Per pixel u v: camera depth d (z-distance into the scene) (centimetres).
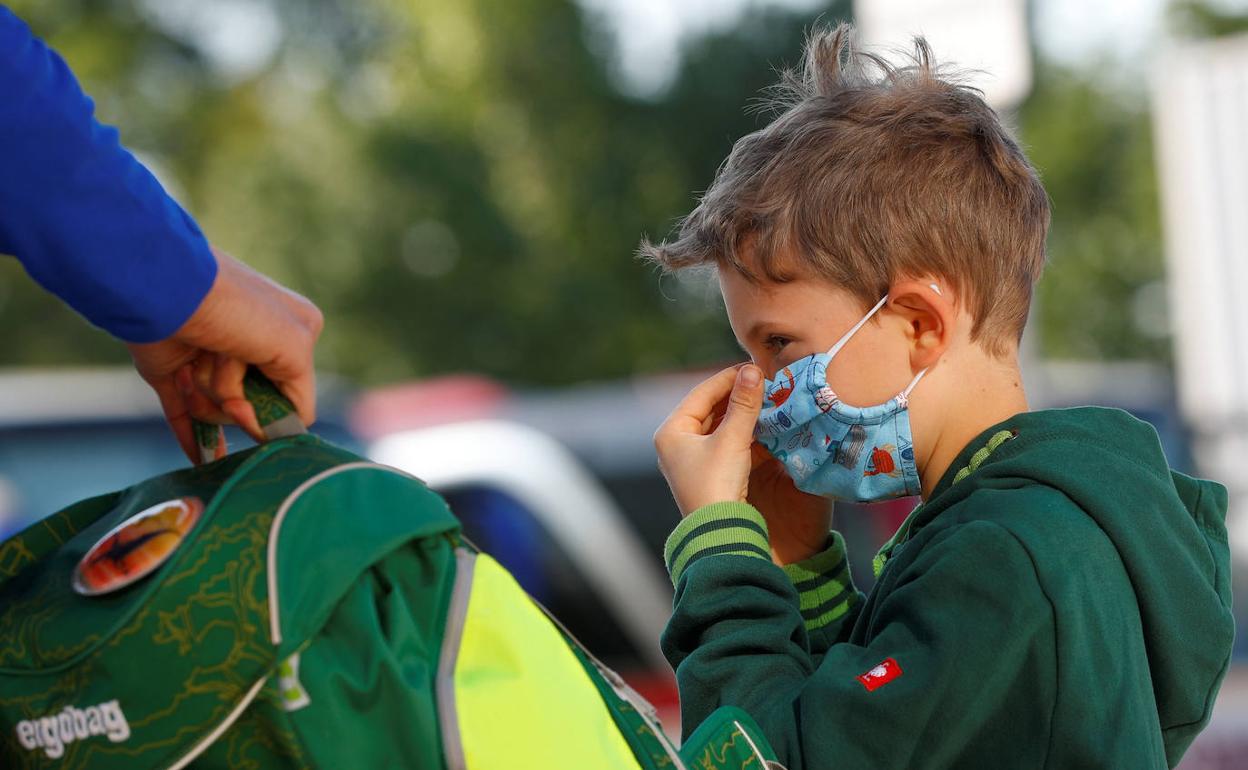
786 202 217
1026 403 223
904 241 212
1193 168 937
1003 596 184
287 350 176
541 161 2339
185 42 2472
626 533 530
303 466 163
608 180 2308
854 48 242
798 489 242
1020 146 235
